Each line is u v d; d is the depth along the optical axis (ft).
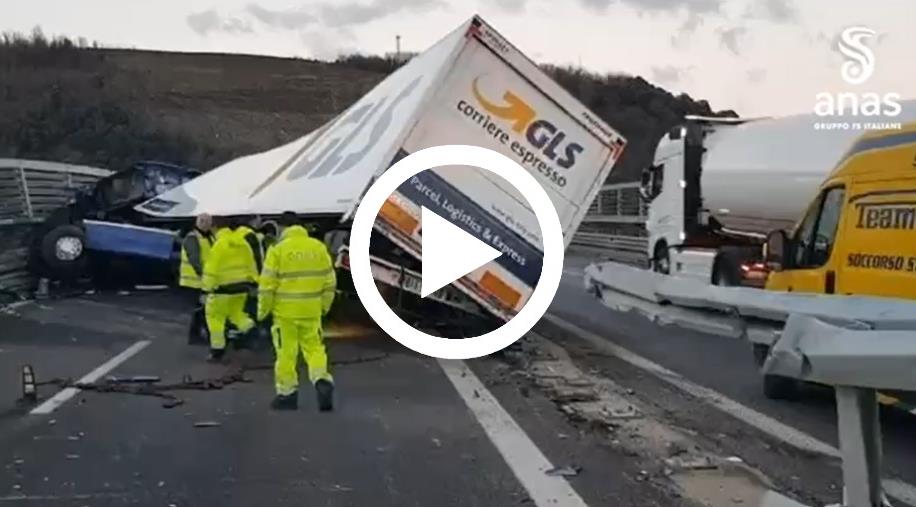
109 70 269.44
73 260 70.33
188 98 269.85
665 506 22.76
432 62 44.65
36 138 166.50
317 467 26.14
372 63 348.18
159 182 76.33
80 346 48.01
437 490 24.09
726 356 46.52
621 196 147.64
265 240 49.03
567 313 65.10
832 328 13.33
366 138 48.06
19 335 51.49
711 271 68.90
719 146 71.97
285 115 276.62
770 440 29.66
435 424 31.35
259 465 26.32
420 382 39.01
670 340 52.06
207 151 196.03
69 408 33.45
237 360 43.86
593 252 146.10
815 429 31.17
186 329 54.60
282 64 331.16
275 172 66.44
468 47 42.34
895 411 30.14
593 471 25.82
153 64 297.74
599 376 40.73
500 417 32.45
